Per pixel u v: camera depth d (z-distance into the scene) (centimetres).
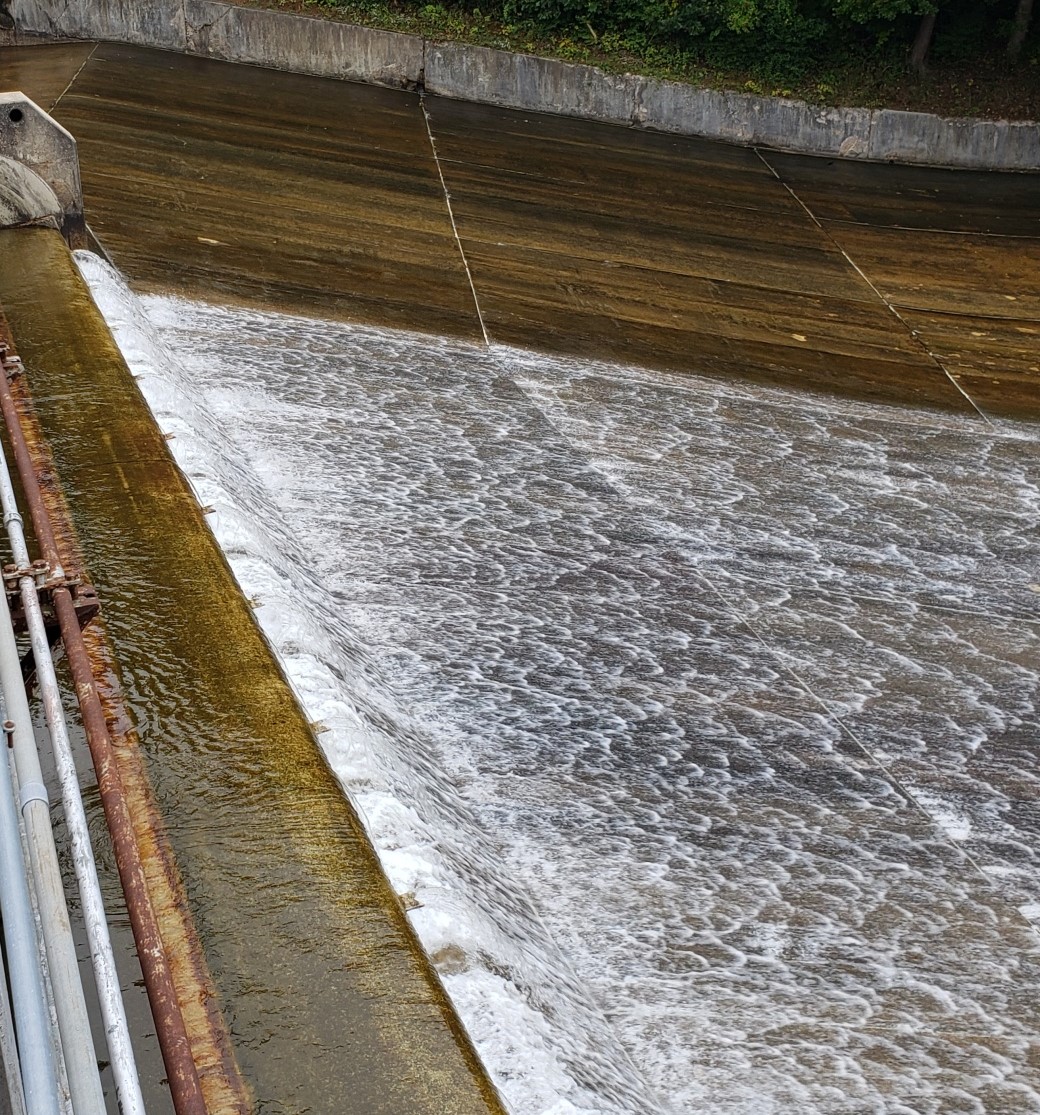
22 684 368
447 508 920
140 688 506
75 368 825
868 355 1416
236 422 972
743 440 1164
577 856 603
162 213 1344
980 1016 555
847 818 679
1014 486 1165
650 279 1496
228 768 466
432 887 459
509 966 450
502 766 655
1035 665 883
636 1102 441
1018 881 656
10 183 1060
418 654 736
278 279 1276
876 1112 490
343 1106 336
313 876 418
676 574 908
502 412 1114
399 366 1155
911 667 851
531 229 1561
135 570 598
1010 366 1441
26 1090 231
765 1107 484
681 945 562
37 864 296
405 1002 371
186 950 381
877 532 1039
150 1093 337
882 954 582
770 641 848
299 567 752
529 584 842
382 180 1600
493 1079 387
